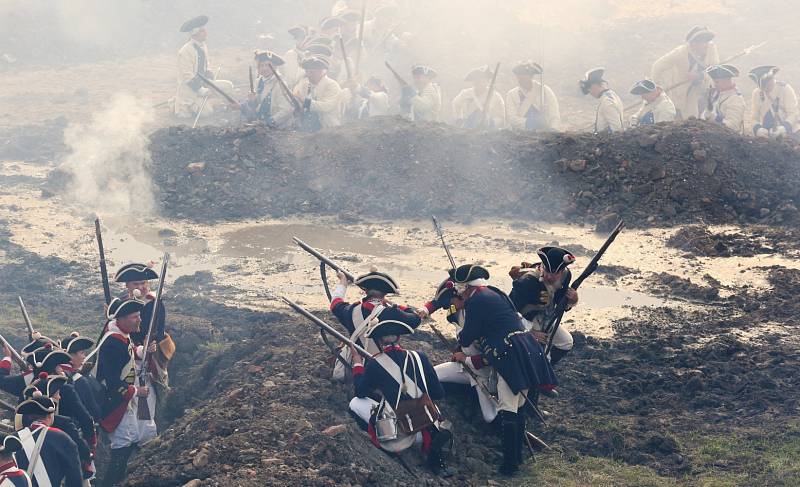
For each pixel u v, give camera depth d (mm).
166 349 23938
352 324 20734
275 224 39594
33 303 31500
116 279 23750
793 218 37031
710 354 25203
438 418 19719
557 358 22500
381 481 18484
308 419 20125
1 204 42844
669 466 20422
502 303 20484
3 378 21359
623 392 23828
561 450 21281
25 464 17906
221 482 17828
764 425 21734
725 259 33031
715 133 40594
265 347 24969
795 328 26922
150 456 21328
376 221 39562
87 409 21156
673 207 37844
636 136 40844
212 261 34844
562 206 39062
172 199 42250
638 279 31438
